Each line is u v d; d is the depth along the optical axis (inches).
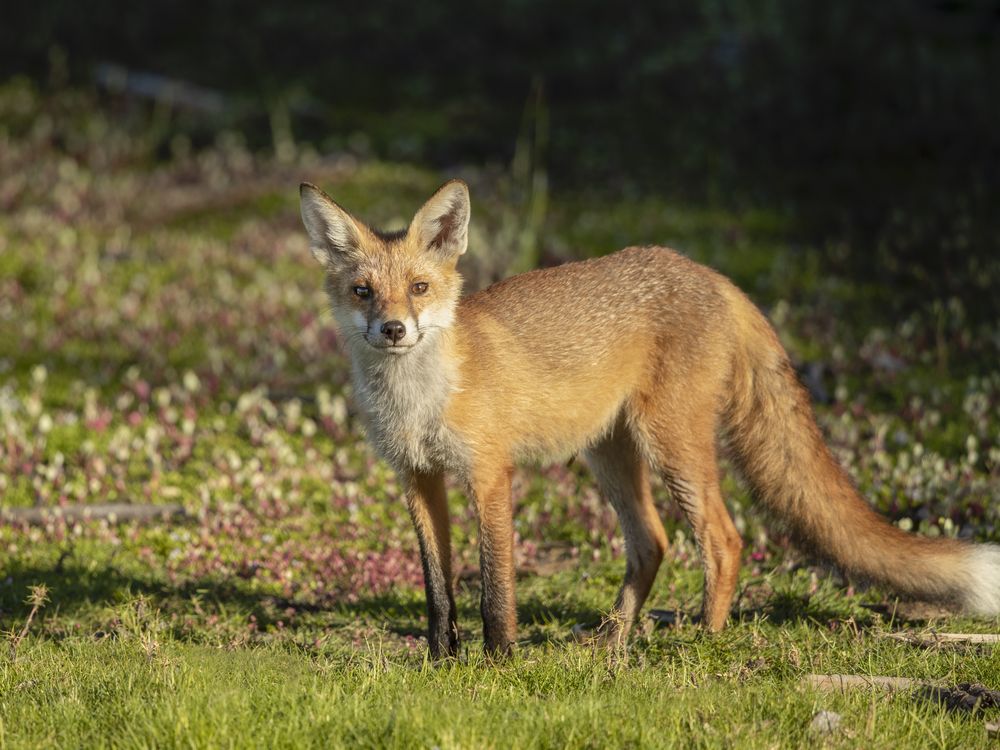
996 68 1112.2
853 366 619.8
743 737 262.4
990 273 707.4
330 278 374.6
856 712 279.6
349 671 311.6
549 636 374.6
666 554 435.2
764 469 394.0
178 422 585.3
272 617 400.2
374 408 364.5
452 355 356.2
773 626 369.7
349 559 443.5
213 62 1316.4
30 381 634.2
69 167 1032.2
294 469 526.6
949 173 918.4
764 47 1210.6
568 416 379.9
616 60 1256.2
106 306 737.6
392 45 1347.2
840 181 932.6
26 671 318.7
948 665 314.7
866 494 474.0
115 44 1355.8
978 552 359.6
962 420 545.0
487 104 1188.5
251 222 913.5
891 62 1136.8
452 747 251.0
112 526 478.6
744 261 790.5
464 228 364.8
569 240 848.3
